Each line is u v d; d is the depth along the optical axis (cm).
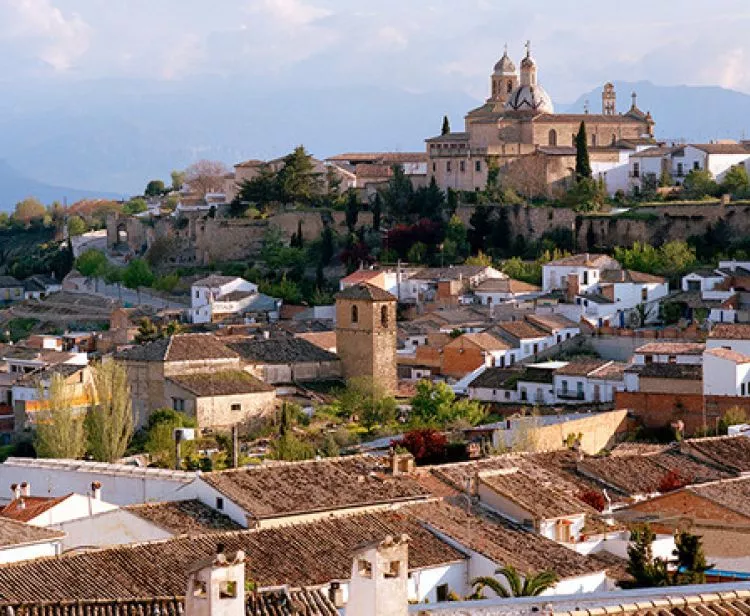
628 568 10688
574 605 6756
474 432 18500
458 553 11069
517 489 12244
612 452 16300
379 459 13175
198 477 12256
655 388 19688
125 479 13462
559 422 18275
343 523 11250
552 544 11475
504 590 10356
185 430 19488
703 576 10344
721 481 12462
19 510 12512
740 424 17050
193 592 5597
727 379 19075
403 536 5703
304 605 7431
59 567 9869
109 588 9512
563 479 13288
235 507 11850
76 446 19000
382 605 5606
